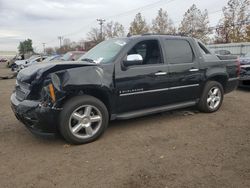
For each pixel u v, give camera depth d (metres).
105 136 4.91
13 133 5.16
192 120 5.82
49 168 3.72
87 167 3.73
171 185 3.24
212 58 6.33
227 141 4.57
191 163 3.78
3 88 12.59
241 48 26.50
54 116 4.25
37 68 4.54
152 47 5.40
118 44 5.23
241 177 3.38
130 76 4.93
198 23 43.47
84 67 4.51
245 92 9.60
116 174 3.52
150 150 4.25
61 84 4.24
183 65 5.70
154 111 5.40
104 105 4.69
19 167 3.77
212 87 6.29
